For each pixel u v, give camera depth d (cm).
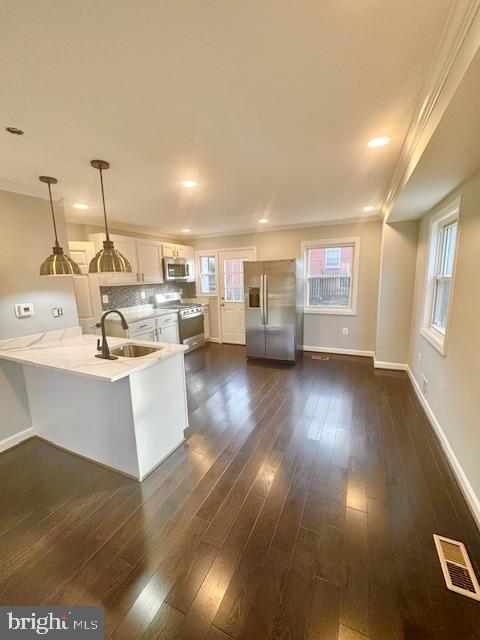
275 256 532
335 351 509
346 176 254
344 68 120
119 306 467
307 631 115
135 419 197
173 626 117
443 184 216
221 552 148
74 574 139
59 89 128
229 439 252
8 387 247
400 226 381
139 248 455
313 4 91
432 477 200
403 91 136
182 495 189
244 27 99
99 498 188
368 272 467
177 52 109
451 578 133
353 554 145
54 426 245
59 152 191
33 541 158
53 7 89
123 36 101
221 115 154
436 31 101
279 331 461
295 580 133
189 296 630
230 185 272
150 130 167
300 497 184
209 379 403
